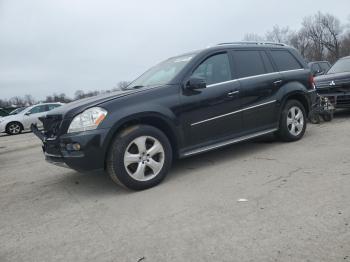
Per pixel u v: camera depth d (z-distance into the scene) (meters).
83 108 4.35
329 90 8.59
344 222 3.06
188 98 4.91
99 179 5.34
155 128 4.59
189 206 3.81
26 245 3.35
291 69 6.49
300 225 3.09
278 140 6.62
